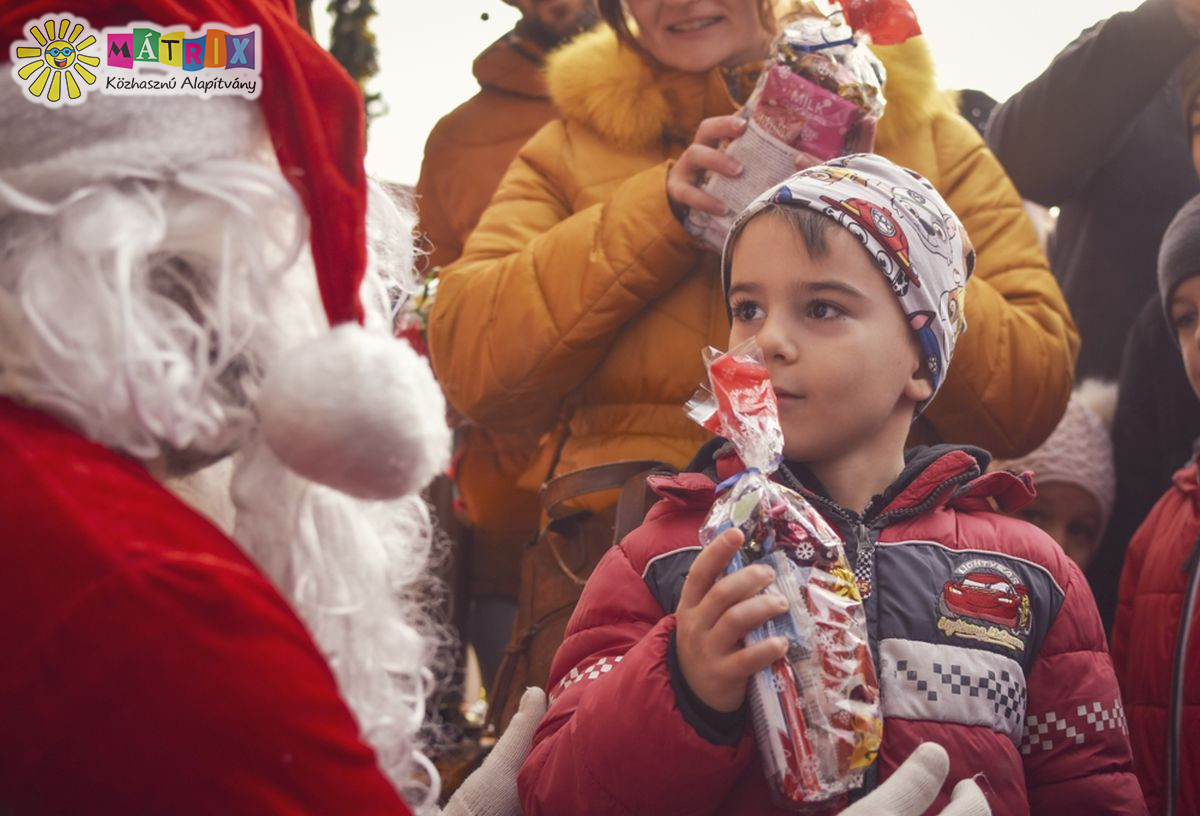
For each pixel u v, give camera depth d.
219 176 0.77
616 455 2.05
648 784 1.16
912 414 1.52
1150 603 1.97
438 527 2.51
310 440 0.73
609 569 1.43
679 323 2.06
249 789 0.65
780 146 1.84
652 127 2.22
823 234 1.40
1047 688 1.40
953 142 2.26
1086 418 2.42
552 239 2.14
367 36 2.90
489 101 2.90
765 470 1.21
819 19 1.89
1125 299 2.46
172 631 0.65
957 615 1.35
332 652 0.89
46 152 0.74
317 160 0.78
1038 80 2.53
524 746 1.34
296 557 0.86
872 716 1.15
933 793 1.12
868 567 1.36
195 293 0.79
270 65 0.78
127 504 0.70
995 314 2.10
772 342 1.39
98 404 0.73
